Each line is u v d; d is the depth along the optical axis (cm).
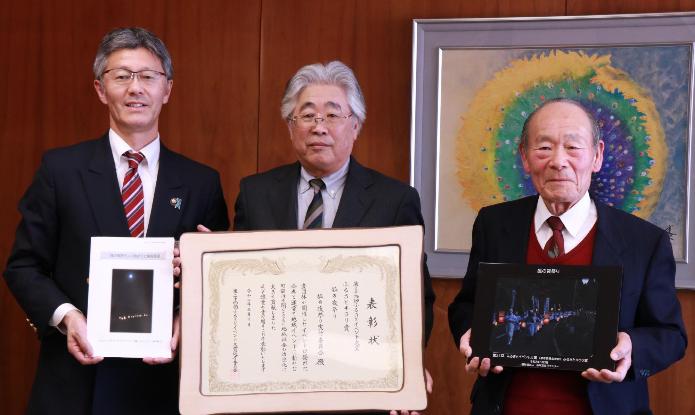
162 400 218
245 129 316
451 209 299
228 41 317
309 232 198
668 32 282
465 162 297
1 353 325
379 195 215
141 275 203
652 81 283
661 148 282
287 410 192
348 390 192
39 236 217
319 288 196
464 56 297
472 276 216
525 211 208
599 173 287
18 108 325
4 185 325
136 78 218
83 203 215
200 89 318
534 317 189
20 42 326
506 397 197
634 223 202
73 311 206
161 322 202
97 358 200
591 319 186
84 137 323
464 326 209
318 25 312
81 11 323
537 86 291
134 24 321
